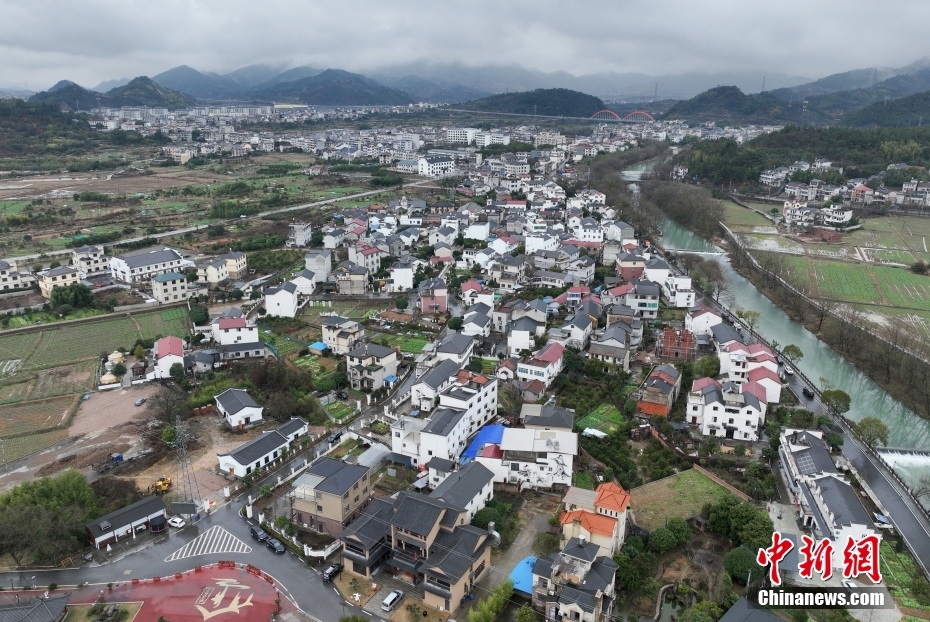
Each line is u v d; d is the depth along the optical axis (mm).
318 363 149000
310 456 111375
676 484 104500
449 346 141250
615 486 90500
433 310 178875
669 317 179625
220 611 76750
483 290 182750
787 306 197250
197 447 114312
